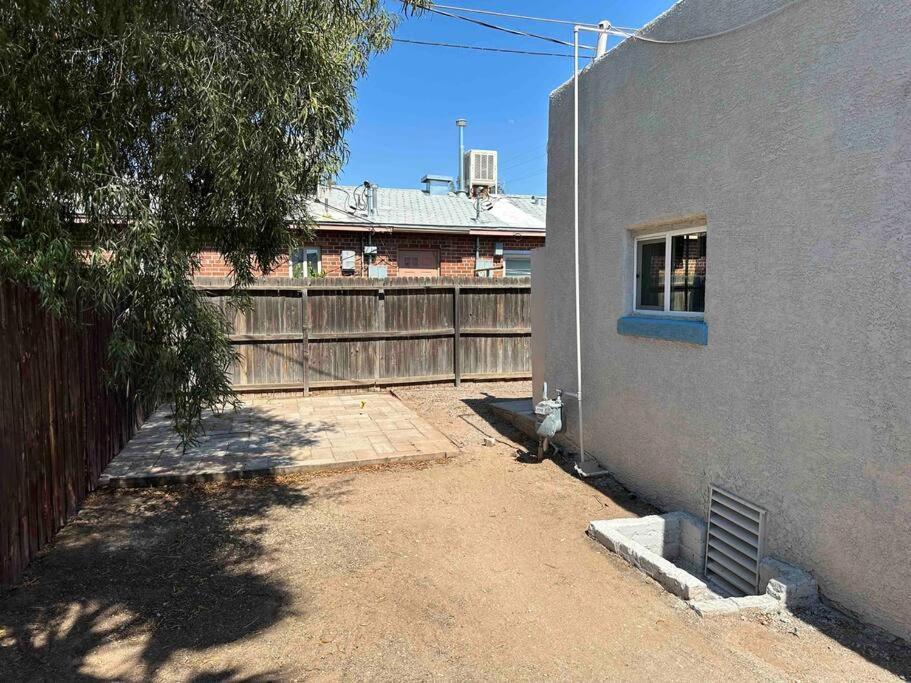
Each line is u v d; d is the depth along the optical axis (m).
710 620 3.39
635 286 5.62
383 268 12.58
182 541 4.47
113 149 3.34
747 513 4.11
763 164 3.89
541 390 7.69
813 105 3.50
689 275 4.89
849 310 3.31
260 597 3.64
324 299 10.31
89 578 3.86
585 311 6.32
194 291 4.02
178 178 3.54
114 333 3.70
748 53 3.98
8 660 2.96
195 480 5.79
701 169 4.47
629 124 5.39
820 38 3.44
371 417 8.48
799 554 3.69
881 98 3.10
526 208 16.50
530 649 3.11
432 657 3.03
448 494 5.56
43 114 3.02
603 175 5.87
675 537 4.69
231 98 3.50
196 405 4.16
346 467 6.25
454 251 13.12
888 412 3.11
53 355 4.51
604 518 4.99
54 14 2.86
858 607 3.30
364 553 4.29
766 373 3.92
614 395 5.83
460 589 3.77
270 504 5.27
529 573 4.00
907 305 3.00
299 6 3.68
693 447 4.68
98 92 3.37
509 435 7.76
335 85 4.57
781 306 3.78
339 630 3.28
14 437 3.81
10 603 3.53
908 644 3.04
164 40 3.13
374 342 10.70
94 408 5.59
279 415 8.58
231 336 9.86
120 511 5.07
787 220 3.71
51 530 4.44
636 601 3.63
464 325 11.18
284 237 5.38
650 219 5.12
